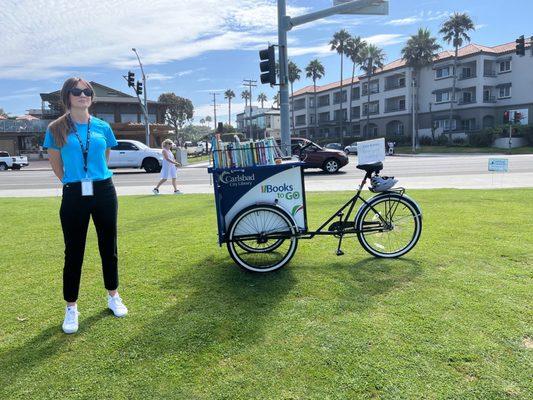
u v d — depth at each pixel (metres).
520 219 6.75
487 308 3.55
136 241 6.16
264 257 5.10
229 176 4.57
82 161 3.44
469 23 51.97
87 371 2.87
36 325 3.54
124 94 55.53
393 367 2.79
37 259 5.43
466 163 23.19
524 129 47.94
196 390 2.64
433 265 4.66
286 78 11.38
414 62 56.62
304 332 3.27
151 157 23.20
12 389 2.70
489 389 2.55
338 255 5.12
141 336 3.30
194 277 4.54
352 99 74.94
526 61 51.12
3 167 33.50
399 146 59.91
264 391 2.61
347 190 11.78
